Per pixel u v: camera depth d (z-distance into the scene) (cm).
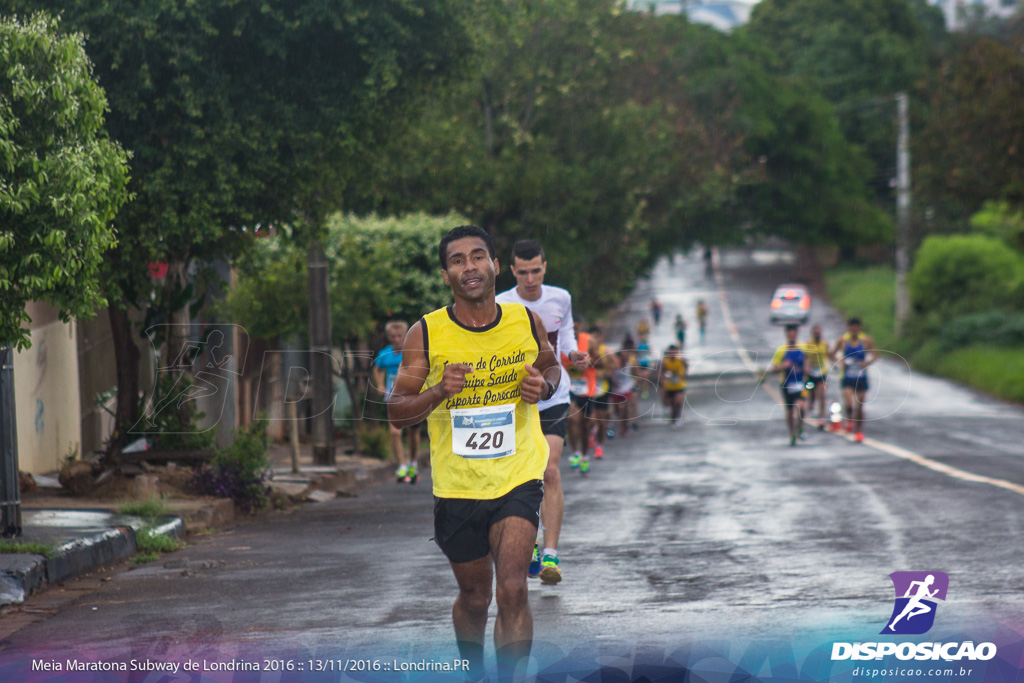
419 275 2680
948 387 3919
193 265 1681
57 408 1636
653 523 1098
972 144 3691
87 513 1071
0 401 904
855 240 7019
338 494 1582
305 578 823
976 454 1823
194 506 1198
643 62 4212
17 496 909
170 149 1224
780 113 6738
